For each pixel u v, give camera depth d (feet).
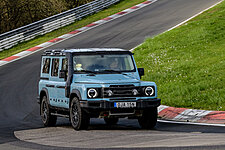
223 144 47.50
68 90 70.69
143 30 207.92
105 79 68.59
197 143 49.03
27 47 204.44
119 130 67.10
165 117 84.17
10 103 111.55
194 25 185.88
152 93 68.39
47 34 234.38
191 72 120.06
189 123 73.36
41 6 269.03
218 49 142.00
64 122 84.99
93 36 209.56
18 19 274.98
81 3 314.35
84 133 64.18
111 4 305.32
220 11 206.90
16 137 64.28
